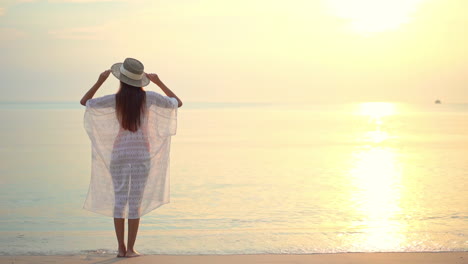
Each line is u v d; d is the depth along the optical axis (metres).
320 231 6.12
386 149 20.09
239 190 10.01
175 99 4.68
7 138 25.81
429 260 4.41
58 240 5.74
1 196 9.28
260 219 7.18
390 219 7.07
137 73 4.42
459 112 100.00
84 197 9.20
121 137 4.46
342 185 10.55
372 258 4.48
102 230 6.48
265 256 4.57
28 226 6.77
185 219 7.21
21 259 4.44
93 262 4.32
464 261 4.38
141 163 4.49
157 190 4.65
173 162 15.62
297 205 8.29
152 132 4.62
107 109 4.47
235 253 4.96
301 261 4.37
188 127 41.50
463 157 16.56
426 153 18.16
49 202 8.66
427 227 6.44
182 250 5.13
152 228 6.55
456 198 8.77
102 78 4.48
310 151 19.53
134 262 4.32
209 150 20.06
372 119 61.28
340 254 4.66
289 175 12.37
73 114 77.69
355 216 7.32
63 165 14.43
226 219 7.20
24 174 12.43
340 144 22.98
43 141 23.91
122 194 4.48
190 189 10.16
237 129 38.09
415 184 10.54
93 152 4.50
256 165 14.76
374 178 11.62
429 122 50.84
